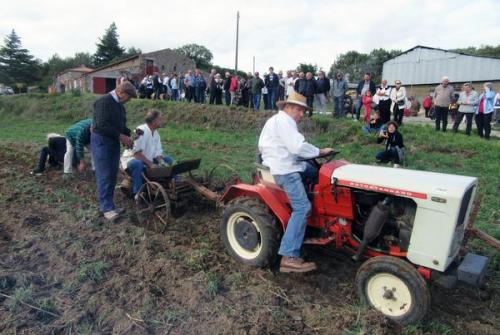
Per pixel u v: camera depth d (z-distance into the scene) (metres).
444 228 3.62
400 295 3.75
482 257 4.05
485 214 6.42
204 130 16.59
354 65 65.12
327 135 13.08
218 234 5.65
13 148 11.56
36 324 3.70
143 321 3.75
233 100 18.47
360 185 4.05
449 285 3.77
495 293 4.32
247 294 4.18
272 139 4.39
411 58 36.88
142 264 4.75
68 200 6.85
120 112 5.99
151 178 5.99
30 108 25.58
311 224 4.59
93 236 5.46
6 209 6.45
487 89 12.26
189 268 4.66
